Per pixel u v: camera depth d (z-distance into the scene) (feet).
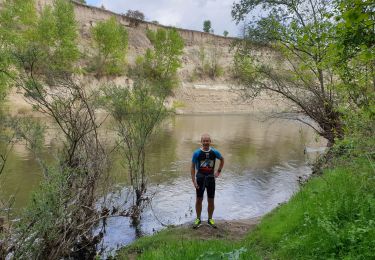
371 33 15.24
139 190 32.78
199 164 27.20
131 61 212.02
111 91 32.50
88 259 22.94
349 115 25.32
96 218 24.73
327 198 20.15
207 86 241.76
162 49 204.54
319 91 43.09
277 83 50.03
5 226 20.01
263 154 69.36
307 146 79.56
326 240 15.66
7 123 26.40
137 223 30.12
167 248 19.42
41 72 27.37
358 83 26.45
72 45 129.80
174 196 38.63
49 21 124.06
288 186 44.88
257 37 47.78
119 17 234.17
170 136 91.20
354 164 21.95
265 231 21.83
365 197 17.97
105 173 31.04
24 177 41.98
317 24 34.42
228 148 76.48
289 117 49.75
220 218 32.22
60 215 18.81
